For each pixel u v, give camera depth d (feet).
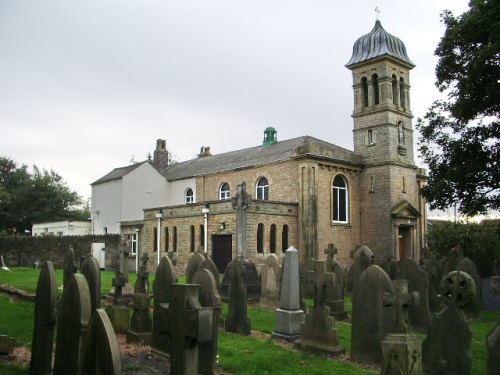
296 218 106.52
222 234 101.86
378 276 31.22
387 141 114.32
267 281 55.67
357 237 115.75
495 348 21.36
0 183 207.21
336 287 50.26
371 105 118.01
